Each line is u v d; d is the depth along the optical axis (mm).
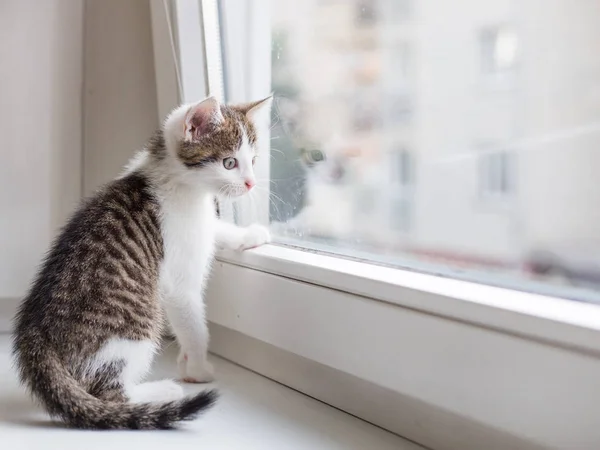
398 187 928
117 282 899
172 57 1173
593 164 662
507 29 765
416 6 898
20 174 1146
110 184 1049
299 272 877
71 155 1200
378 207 955
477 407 642
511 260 734
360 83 997
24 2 1118
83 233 928
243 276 999
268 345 982
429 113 885
